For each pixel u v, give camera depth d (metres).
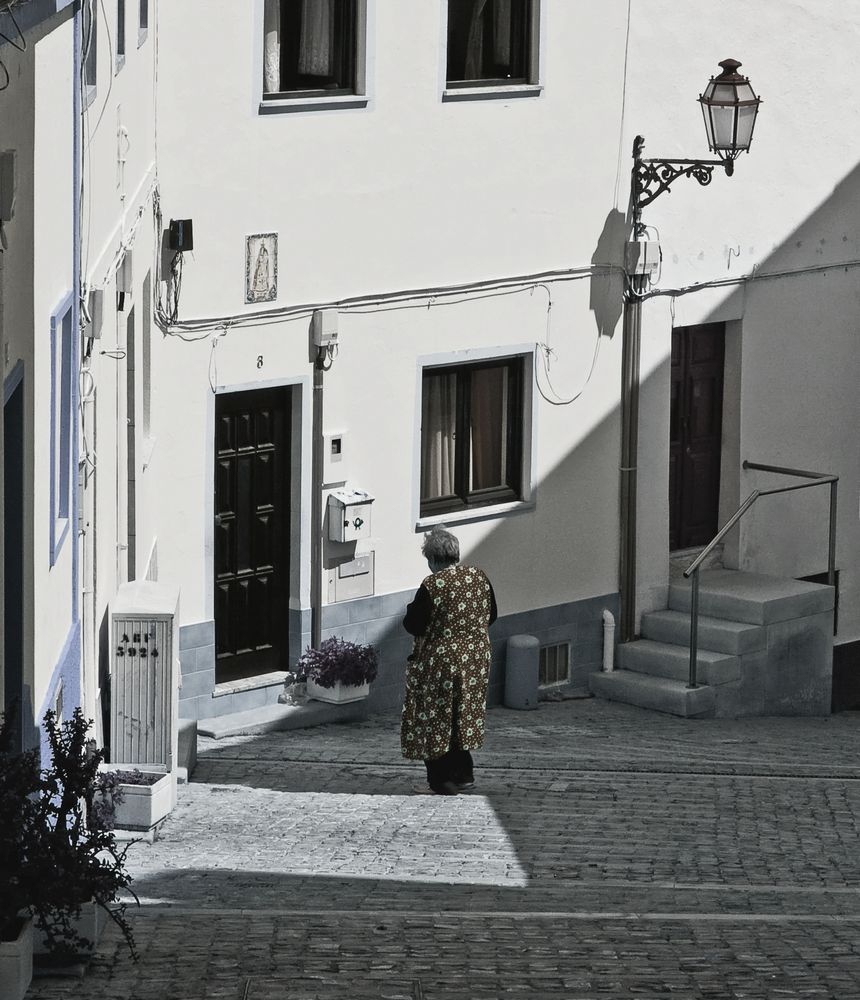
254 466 19.22
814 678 22.94
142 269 16.23
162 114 17.66
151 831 13.40
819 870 13.41
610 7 21.30
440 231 20.08
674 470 23.52
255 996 7.99
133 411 16.38
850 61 23.98
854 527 25.12
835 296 24.42
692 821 15.06
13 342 9.23
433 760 15.68
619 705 21.88
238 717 18.88
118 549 15.12
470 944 9.49
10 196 8.69
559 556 21.80
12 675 9.79
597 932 10.09
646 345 22.23
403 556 20.28
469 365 20.88
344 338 19.42
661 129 21.97
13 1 8.38
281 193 18.72
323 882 11.99
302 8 18.86
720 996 8.45
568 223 21.23
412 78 19.61
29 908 8.10
